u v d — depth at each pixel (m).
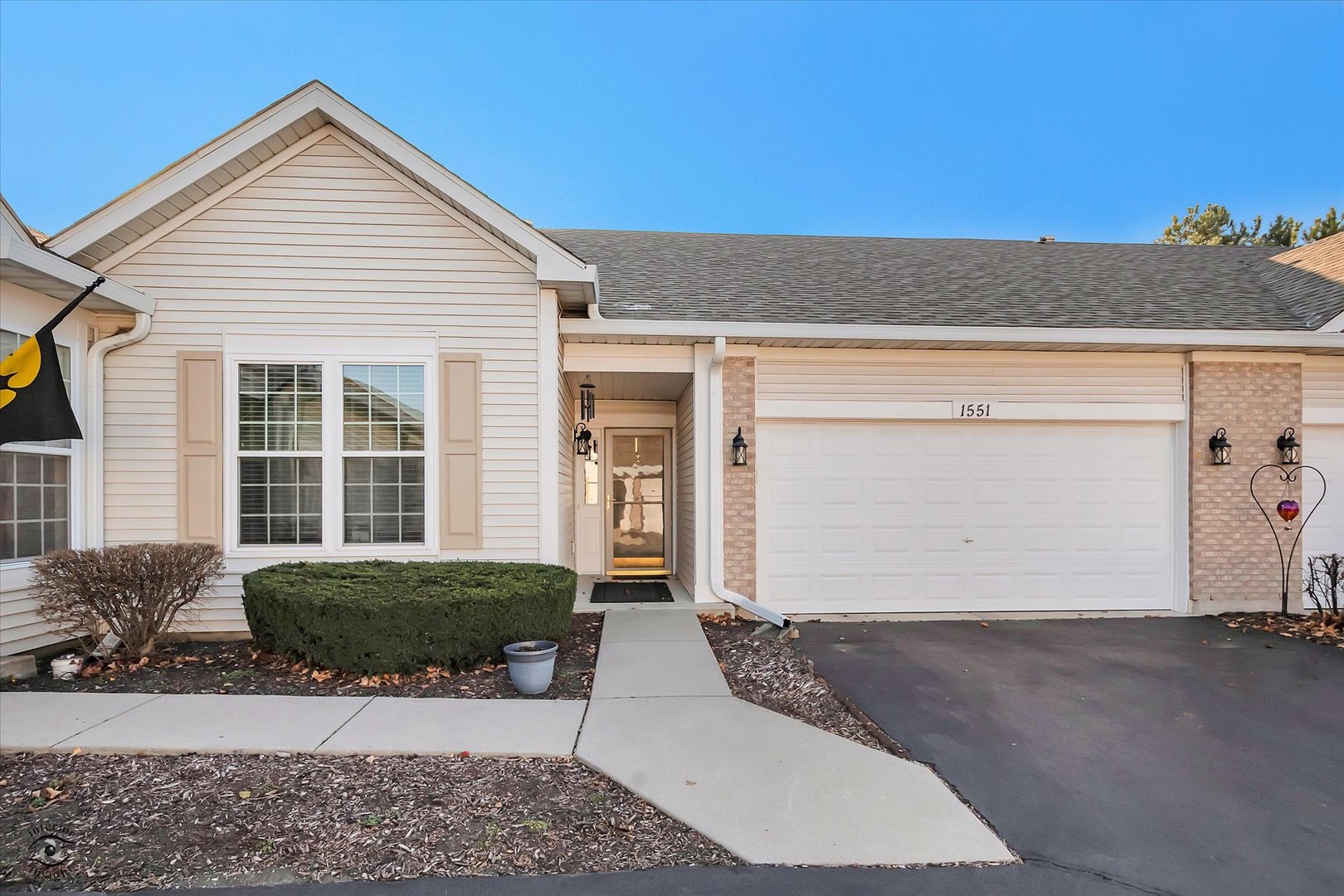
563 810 3.21
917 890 2.64
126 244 6.39
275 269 6.55
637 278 8.70
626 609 7.59
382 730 4.10
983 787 3.55
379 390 6.68
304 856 2.80
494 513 6.73
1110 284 9.16
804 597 7.83
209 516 6.44
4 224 4.84
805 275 9.05
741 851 2.88
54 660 5.25
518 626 5.41
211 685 5.00
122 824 3.03
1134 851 2.96
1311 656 6.07
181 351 6.45
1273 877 2.79
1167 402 7.91
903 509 7.92
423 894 2.58
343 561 6.50
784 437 7.85
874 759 3.81
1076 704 4.82
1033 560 7.99
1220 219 29.58
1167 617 7.66
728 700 4.72
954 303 8.16
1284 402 7.86
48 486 5.79
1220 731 4.34
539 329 6.75
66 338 5.94
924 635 6.79
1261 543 7.85
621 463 10.56
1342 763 3.89
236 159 6.27
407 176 6.64
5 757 3.71
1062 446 8.02
